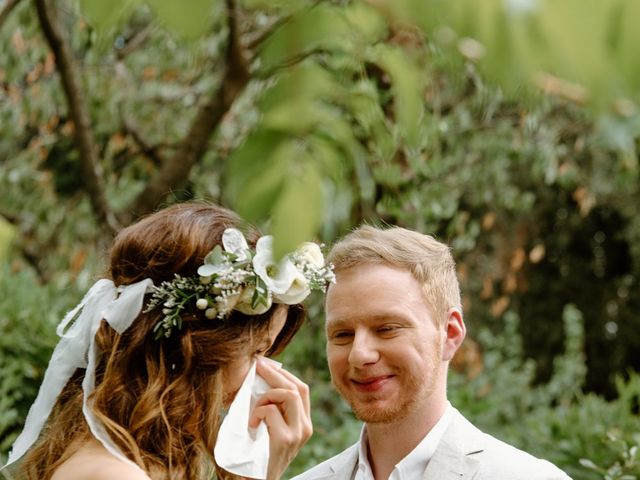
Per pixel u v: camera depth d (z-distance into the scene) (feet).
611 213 29.50
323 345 15.43
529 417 15.57
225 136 16.11
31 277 15.03
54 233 18.93
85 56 17.15
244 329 5.37
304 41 1.87
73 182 18.88
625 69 1.24
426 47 2.11
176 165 14.33
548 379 30.30
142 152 18.17
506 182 20.51
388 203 12.06
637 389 13.78
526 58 1.29
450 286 6.15
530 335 30.01
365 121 2.42
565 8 1.26
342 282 5.95
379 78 2.60
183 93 17.53
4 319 13.30
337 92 2.01
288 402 5.53
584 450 11.93
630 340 31.19
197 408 5.17
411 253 5.98
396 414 5.87
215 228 5.44
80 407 5.27
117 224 14.79
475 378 17.53
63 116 18.20
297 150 1.78
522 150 17.38
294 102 1.84
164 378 5.15
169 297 5.20
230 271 5.17
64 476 4.83
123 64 17.83
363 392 5.90
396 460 6.06
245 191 1.73
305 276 5.49
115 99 17.75
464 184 18.44
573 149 19.99
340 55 2.01
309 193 1.72
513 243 24.25
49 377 5.36
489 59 1.32
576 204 28.73
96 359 5.30
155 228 5.44
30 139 19.65
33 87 17.70
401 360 5.82
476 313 24.31
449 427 6.07
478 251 24.02
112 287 5.41
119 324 5.18
